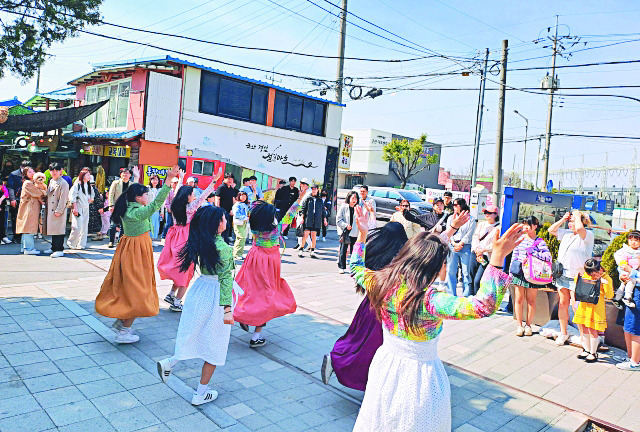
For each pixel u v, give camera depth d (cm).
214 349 412
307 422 411
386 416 259
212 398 429
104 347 523
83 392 421
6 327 555
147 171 1390
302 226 1250
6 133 1584
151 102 1385
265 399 445
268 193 1703
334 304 793
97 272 859
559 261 681
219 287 417
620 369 588
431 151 4753
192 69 1460
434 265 263
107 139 1451
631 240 596
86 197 1057
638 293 577
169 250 654
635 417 469
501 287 249
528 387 526
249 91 1630
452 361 590
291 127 1783
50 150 1598
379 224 2180
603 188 4128
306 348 587
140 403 413
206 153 1517
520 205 841
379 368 271
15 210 1089
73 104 1811
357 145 4325
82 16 1280
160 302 714
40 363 470
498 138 1927
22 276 789
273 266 570
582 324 611
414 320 259
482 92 2006
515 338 690
